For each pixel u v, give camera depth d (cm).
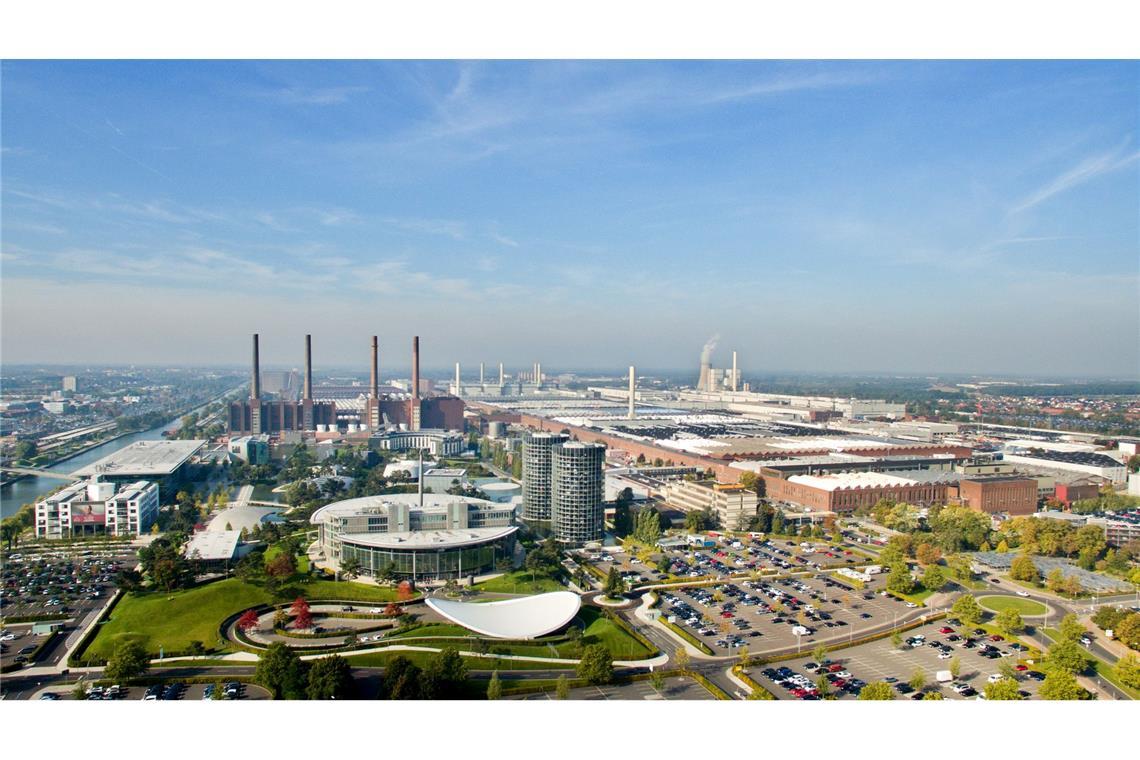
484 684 19750
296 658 19225
